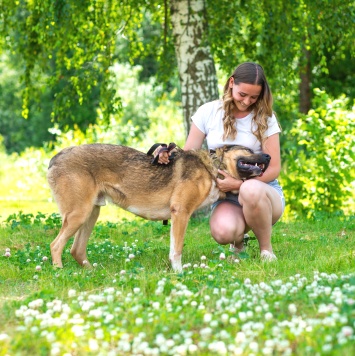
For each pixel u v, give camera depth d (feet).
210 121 21.61
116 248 25.11
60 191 20.93
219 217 21.65
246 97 20.12
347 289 15.12
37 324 14.34
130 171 21.04
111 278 19.20
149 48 44.42
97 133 58.80
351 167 36.99
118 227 32.40
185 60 35.06
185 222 20.90
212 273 18.78
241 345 12.43
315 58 68.18
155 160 20.92
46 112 108.68
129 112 95.09
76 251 22.03
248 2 37.63
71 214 20.92
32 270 20.84
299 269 20.13
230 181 21.01
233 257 21.68
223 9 36.96
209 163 21.03
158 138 72.28
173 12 35.22
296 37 38.93
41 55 42.34
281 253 23.57
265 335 12.84
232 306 14.66
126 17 41.96
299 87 66.33
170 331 13.71
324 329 12.69
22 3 41.42
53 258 21.34
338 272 19.20
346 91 76.48
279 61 37.93
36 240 28.22
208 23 37.09
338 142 36.70
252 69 19.92
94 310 14.88
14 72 122.52
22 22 41.45
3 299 17.31
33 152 66.54
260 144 21.25
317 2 36.06
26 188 62.03
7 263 22.08
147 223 33.06
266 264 20.42
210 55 35.35
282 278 18.67
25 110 43.68
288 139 50.57
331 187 36.70
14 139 126.82
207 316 13.82
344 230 29.91
